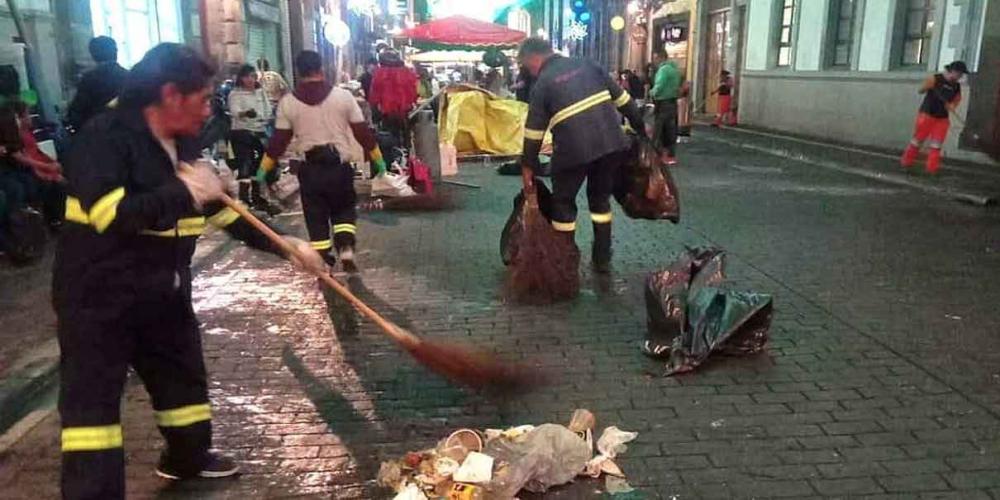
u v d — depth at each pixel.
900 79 15.24
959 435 3.80
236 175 9.68
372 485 3.42
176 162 2.93
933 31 14.17
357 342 5.09
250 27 17.77
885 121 15.82
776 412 4.06
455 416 4.07
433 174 10.77
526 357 4.82
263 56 18.98
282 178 11.66
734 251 7.36
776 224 8.61
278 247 3.35
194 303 5.90
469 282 6.41
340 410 4.14
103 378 2.87
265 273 6.72
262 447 3.76
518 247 5.96
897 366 4.63
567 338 5.14
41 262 6.81
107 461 2.88
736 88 23.09
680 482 3.41
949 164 13.03
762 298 4.78
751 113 21.84
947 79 11.92
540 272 5.87
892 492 3.31
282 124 5.89
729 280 6.37
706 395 4.28
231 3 15.77
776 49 20.69
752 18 21.69
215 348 5.00
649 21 30.67
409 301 5.92
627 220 8.78
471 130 14.56
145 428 3.94
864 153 14.73
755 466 3.54
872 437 3.79
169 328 3.20
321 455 3.68
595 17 34.84
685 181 11.95
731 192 10.86
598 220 6.52
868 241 7.77
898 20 15.45
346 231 6.17
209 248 7.41
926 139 13.27
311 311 5.71
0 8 8.07
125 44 11.35
